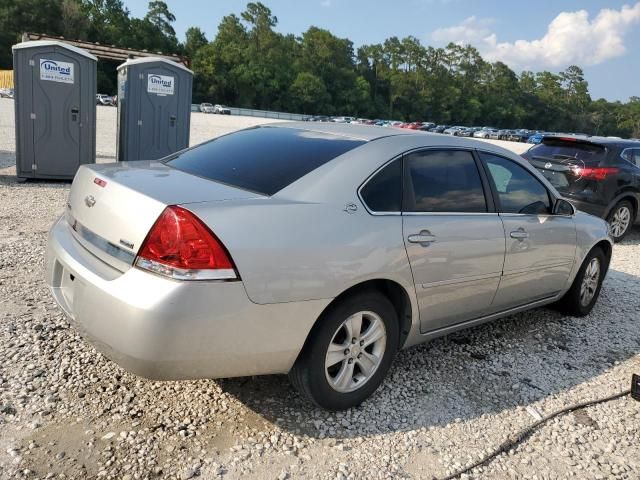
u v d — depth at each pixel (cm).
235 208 257
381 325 312
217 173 312
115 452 259
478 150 382
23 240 575
